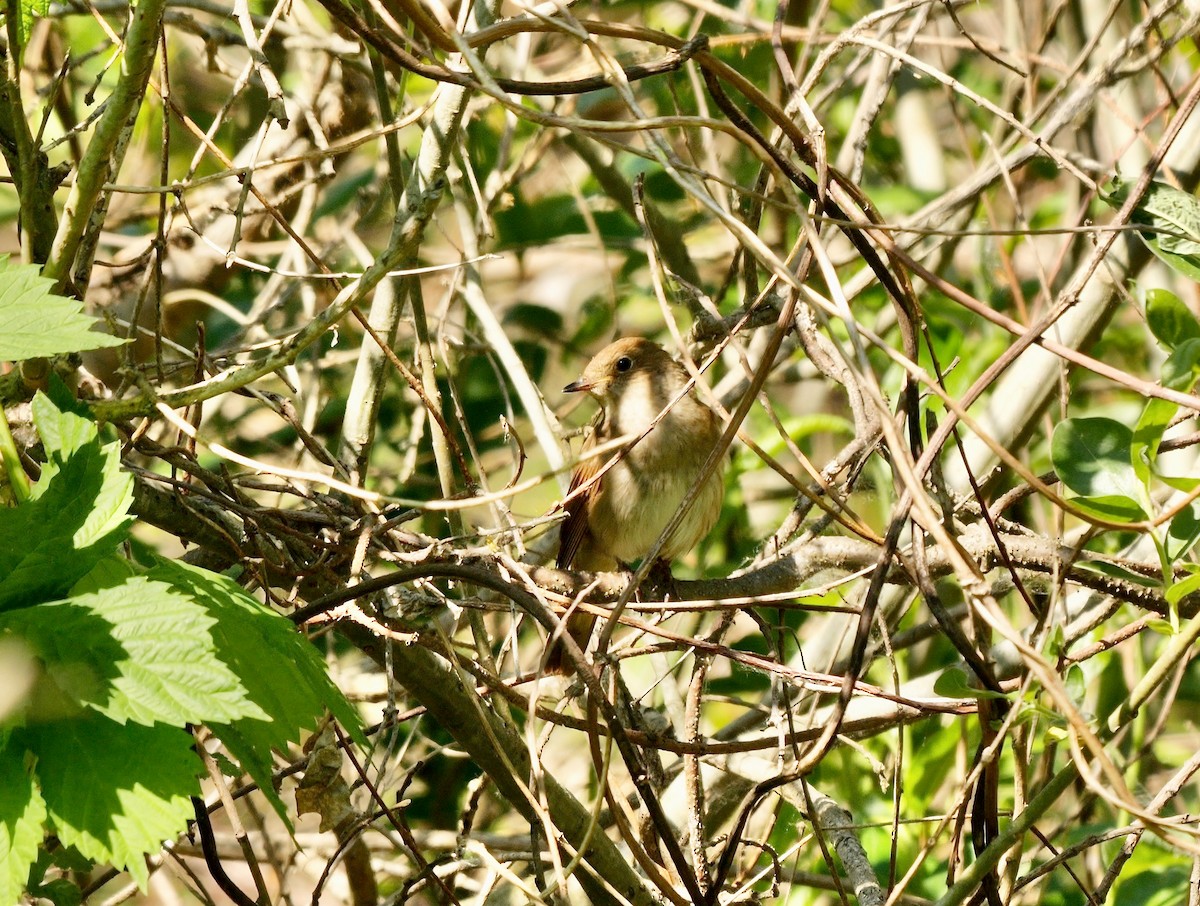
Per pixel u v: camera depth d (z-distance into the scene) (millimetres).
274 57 13438
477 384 13438
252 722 5469
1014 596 11016
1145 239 7379
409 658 7605
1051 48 13492
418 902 11352
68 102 10969
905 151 14773
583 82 6289
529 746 6016
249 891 11914
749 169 12953
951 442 11359
